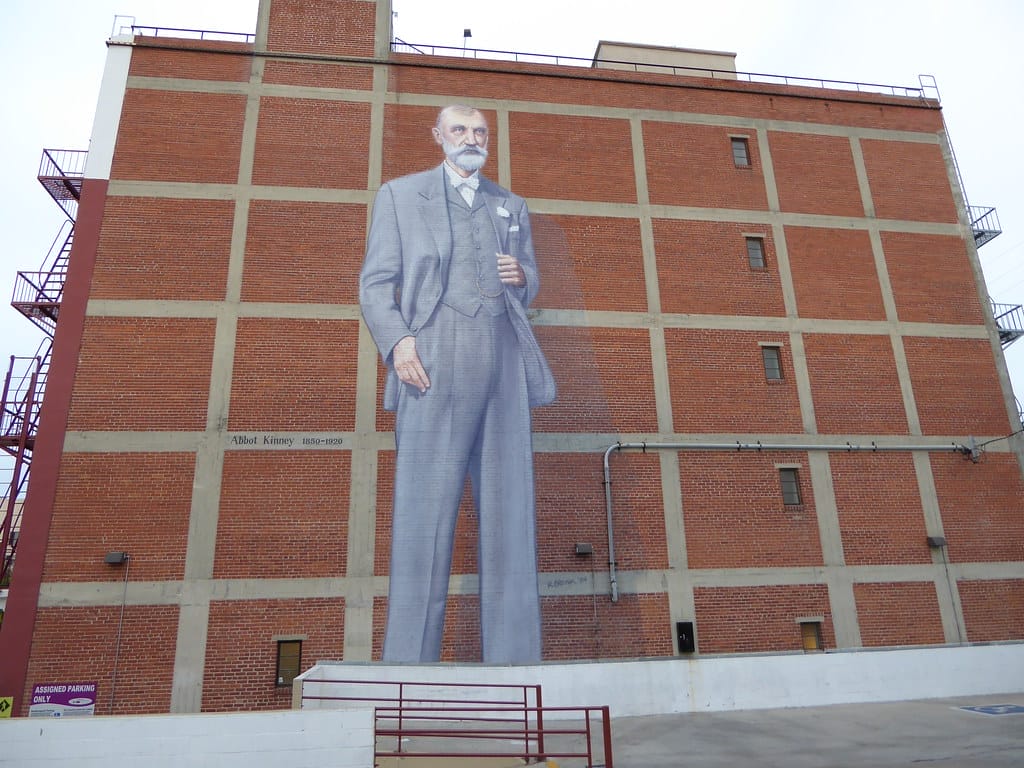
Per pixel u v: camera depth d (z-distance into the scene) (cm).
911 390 1888
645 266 1870
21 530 1437
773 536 1692
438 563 1533
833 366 1873
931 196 2119
